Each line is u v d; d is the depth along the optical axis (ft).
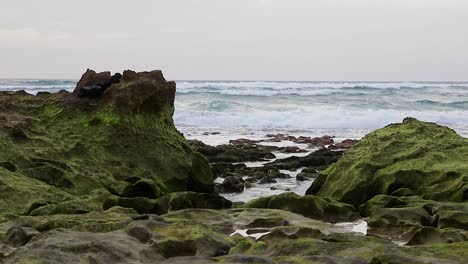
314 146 96.94
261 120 138.62
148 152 52.01
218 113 144.15
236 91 195.11
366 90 204.13
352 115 142.20
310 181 63.41
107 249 23.52
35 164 43.52
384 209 36.27
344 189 46.75
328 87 212.43
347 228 36.81
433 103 171.12
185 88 208.74
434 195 41.14
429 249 23.40
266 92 193.88
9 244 26.05
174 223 30.04
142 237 26.61
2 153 43.80
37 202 36.63
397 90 206.69
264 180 63.05
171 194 41.39
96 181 43.68
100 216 31.35
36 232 27.40
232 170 69.15
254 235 32.63
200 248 26.07
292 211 40.47
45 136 49.21
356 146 52.54
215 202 42.65
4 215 33.53
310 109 155.33
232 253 25.80
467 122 139.95
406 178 44.27
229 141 101.55
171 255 25.73
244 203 45.88
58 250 22.20
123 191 43.86
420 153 46.91
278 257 22.89
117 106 52.85
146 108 54.49
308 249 24.54
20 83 248.11
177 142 55.16
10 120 49.08
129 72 56.65
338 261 21.49
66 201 36.73
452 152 47.06
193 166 55.11
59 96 57.26
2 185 37.22
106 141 50.70
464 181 40.45
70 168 44.19
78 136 50.49
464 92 205.57
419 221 35.01
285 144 99.91
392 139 50.06
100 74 61.46
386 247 23.93
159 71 58.49
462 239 29.37
